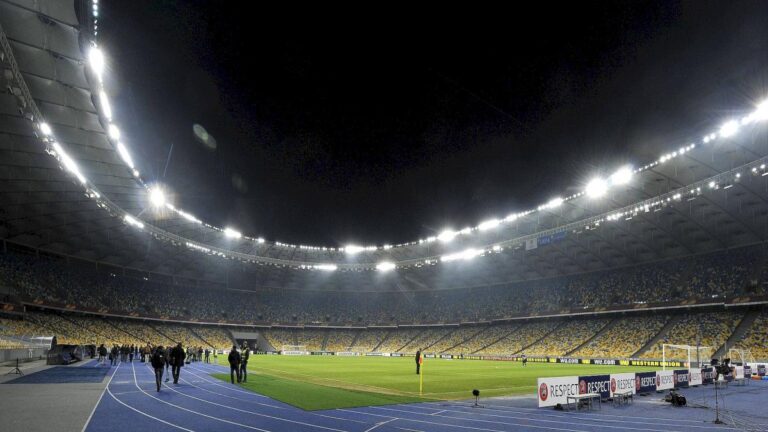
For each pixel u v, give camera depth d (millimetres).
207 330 95500
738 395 27797
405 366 55938
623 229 68312
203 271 98312
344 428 15648
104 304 80000
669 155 46406
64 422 15680
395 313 104812
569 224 67375
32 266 69688
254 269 102000
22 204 54875
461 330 94750
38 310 71125
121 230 70688
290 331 103750
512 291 92500
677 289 67562
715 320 63125
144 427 15148
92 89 33469
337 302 108500
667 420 18438
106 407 18922
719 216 60750
